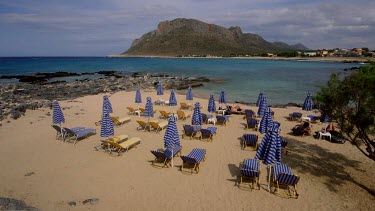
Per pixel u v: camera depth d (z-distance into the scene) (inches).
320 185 369.7
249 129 636.1
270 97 1127.6
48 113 762.8
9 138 547.8
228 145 523.2
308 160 453.1
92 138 552.1
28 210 275.4
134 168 413.1
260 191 351.9
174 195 337.7
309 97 683.4
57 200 318.3
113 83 1485.0
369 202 328.8
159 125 599.8
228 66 3277.6
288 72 2337.6
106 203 315.6
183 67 3100.4
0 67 3073.3
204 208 311.4
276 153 347.9
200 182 372.5
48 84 1457.9
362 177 393.4
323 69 2738.7
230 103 979.9
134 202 320.2
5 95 1087.6
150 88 1355.8
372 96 319.6
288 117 762.2
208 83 1558.8
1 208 269.6
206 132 543.2
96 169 407.8
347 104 349.4
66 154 466.0
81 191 341.7
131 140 497.7
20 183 359.6
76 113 770.8
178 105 926.4
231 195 340.5
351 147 514.6
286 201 329.7
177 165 426.3
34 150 482.9
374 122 324.5
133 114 781.9
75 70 2672.2
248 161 405.1
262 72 2335.1
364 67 341.4
